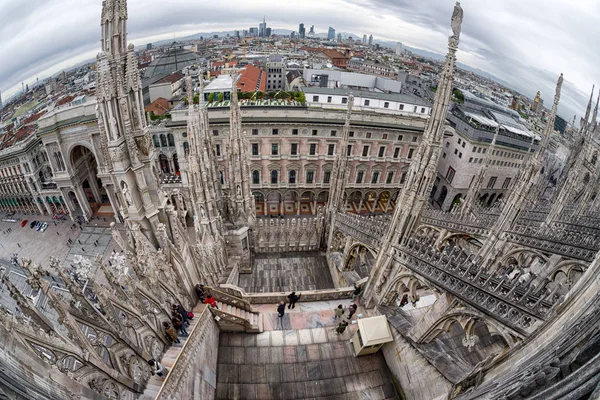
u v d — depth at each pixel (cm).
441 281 1322
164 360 1150
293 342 1559
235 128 2352
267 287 2569
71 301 750
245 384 1368
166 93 7050
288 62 12231
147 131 1184
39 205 5791
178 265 1417
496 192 6688
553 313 745
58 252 4934
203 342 1299
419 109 5959
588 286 645
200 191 2064
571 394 381
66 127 4822
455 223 2745
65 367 650
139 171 1166
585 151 3556
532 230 1980
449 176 6581
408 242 1594
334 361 1504
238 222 2656
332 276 2725
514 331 984
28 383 495
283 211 5856
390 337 1480
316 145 5269
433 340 1392
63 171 5219
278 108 5038
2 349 483
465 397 845
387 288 1703
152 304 1166
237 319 1523
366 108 5647
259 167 5347
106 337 877
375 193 6034
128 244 1229
